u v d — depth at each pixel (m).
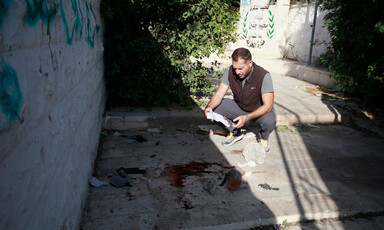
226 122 3.71
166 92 5.26
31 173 1.19
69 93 1.96
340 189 3.11
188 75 5.36
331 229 2.54
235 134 4.30
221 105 3.92
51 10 1.49
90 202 2.65
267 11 12.50
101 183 2.95
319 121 5.39
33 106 1.22
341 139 4.65
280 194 2.95
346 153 4.10
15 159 1.03
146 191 2.88
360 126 5.27
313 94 7.01
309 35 10.40
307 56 10.52
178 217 2.50
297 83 8.36
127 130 4.55
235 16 5.27
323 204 2.81
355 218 2.70
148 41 4.87
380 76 5.70
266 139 3.91
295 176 3.36
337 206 2.79
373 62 5.77
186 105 5.35
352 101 6.45
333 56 7.29
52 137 1.52
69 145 1.96
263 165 3.61
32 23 1.20
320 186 3.15
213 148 4.02
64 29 1.79
